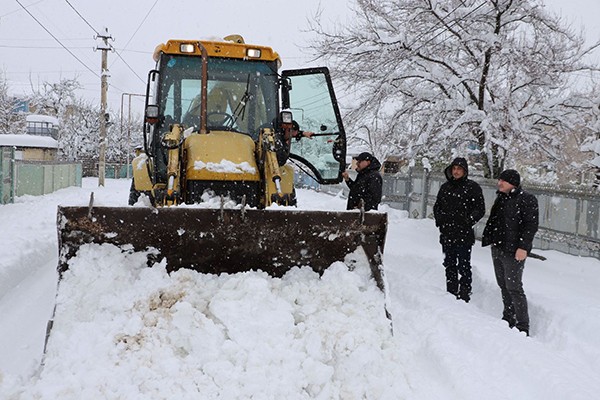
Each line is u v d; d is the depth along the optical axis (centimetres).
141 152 689
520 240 467
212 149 486
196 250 382
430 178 1186
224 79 581
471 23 943
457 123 903
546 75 946
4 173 1351
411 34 973
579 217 750
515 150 969
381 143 1102
